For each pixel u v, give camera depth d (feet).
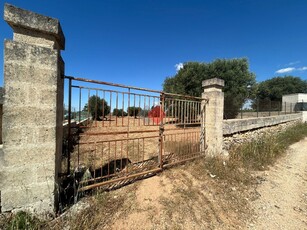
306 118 56.65
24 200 6.75
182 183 11.38
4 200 6.45
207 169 13.91
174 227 7.63
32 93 6.73
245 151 18.43
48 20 7.06
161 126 12.48
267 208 10.19
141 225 7.50
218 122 16.49
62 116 8.97
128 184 10.73
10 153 6.45
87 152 17.48
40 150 6.98
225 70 46.52
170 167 13.67
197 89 41.86
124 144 21.49
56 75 7.26
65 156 15.15
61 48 8.80
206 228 7.98
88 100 8.96
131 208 8.46
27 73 6.61
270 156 18.56
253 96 51.39
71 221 6.84
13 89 6.39
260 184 12.96
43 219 6.97
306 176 15.49
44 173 7.10
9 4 6.21
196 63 46.39
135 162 14.47
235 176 13.29
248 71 48.93
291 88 111.24
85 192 9.17
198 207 9.25
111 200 8.87
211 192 10.89
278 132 32.19
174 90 43.55
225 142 18.69
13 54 6.33
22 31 6.74
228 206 9.85
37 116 6.87
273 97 116.88
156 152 17.74
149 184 10.85
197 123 16.12
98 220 7.31
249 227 8.50
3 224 6.21
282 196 11.68
